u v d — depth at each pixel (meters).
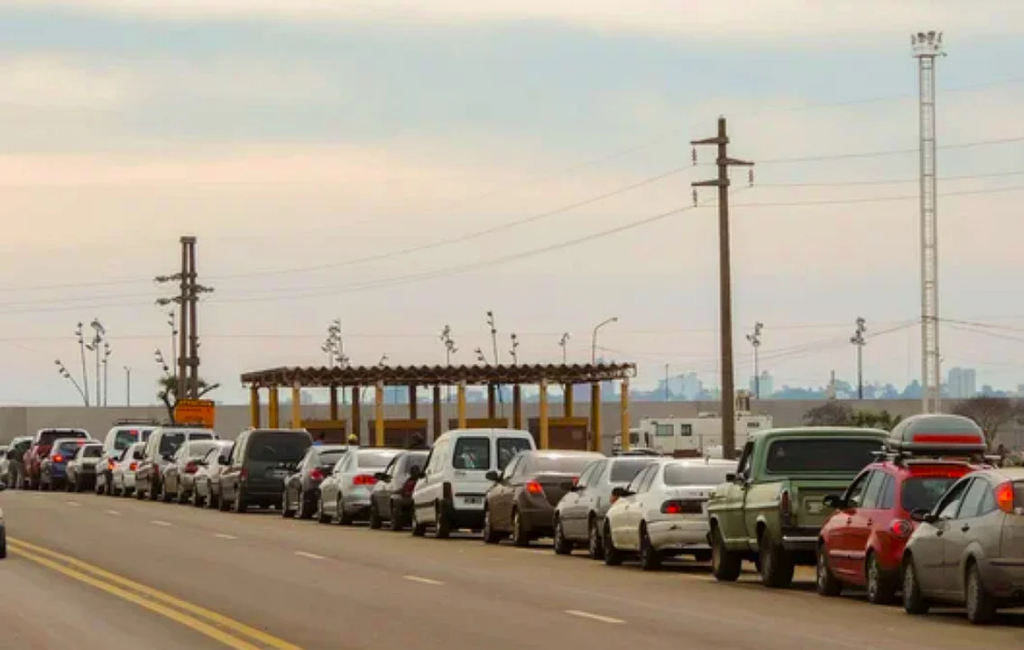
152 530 106.81
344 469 119.31
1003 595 51.28
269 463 136.25
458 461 102.75
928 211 188.62
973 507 53.38
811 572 79.62
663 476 77.56
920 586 55.31
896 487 59.34
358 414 190.75
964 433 62.25
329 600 60.38
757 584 70.12
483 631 50.12
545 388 182.75
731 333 136.00
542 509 93.75
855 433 69.56
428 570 75.50
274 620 53.41
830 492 66.56
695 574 76.00
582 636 48.78
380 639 48.06
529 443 104.19
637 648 45.69
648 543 76.44
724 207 137.75
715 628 51.03
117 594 62.53
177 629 50.84
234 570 74.50
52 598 60.97
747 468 70.62
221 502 141.25
